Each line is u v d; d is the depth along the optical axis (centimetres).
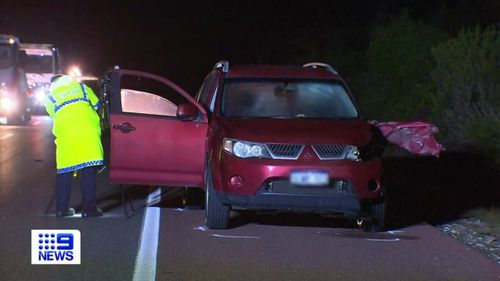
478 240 1220
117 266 1004
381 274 992
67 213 1327
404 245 1165
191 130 1311
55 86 1308
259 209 1192
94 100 1334
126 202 1499
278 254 1088
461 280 972
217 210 1217
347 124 1245
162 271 982
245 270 996
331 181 1154
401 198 1600
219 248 1116
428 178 1781
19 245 1109
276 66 1451
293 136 1167
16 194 1549
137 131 1307
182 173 1317
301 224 1315
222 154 1180
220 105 1321
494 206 1488
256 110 1312
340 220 1355
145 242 1142
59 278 946
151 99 1402
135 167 1311
